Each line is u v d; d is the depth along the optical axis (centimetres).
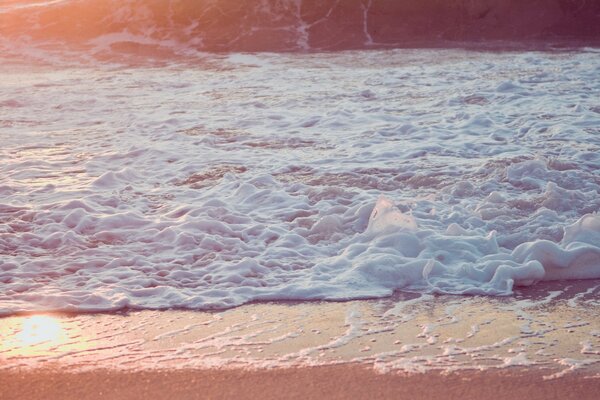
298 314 480
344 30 2919
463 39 2889
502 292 515
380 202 630
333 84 1767
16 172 909
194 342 434
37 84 1886
